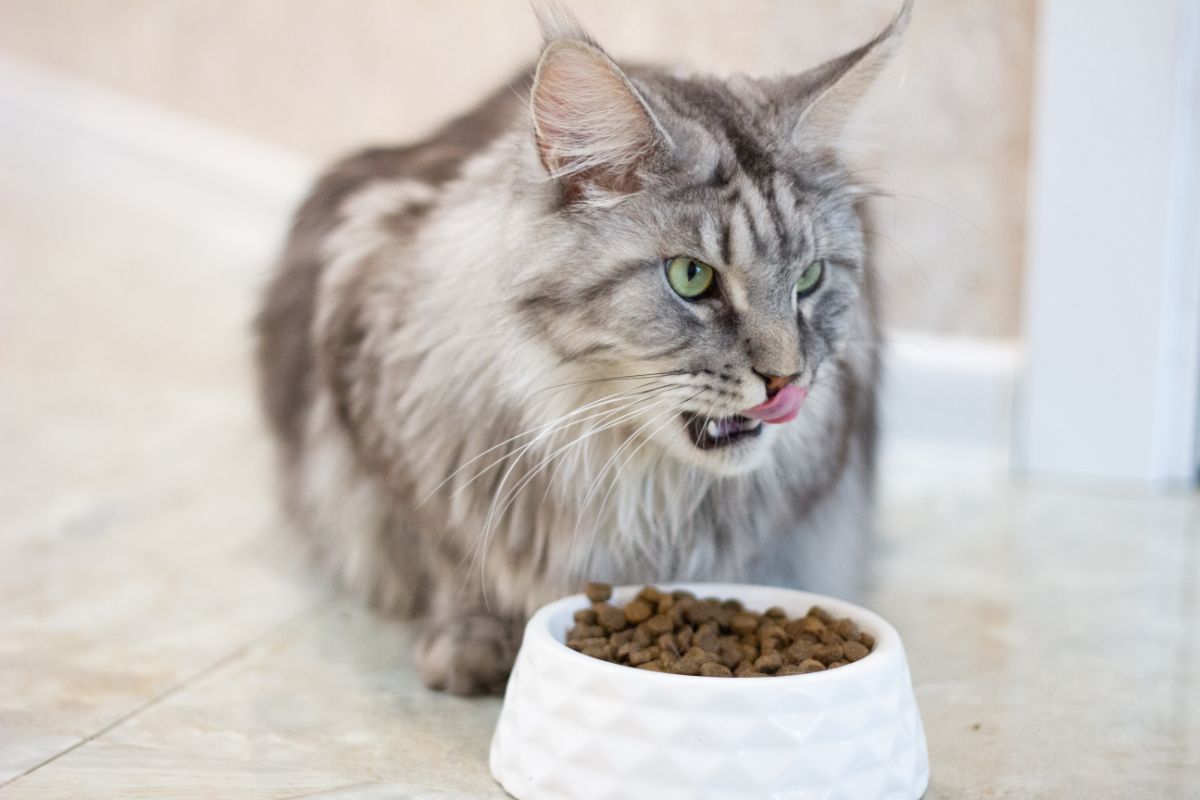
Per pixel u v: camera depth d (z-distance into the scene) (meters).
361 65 3.85
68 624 1.81
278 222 4.03
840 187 1.55
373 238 1.75
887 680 1.22
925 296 2.98
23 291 4.12
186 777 1.31
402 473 1.64
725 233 1.39
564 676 1.21
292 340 1.99
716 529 1.61
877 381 1.88
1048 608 1.93
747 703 1.15
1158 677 1.64
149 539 2.26
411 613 1.86
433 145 1.94
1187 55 2.59
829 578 1.78
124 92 4.35
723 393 1.39
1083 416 2.81
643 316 1.39
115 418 3.21
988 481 2.83
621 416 1.47
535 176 1.42
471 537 1.58
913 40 2.87
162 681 1.59
